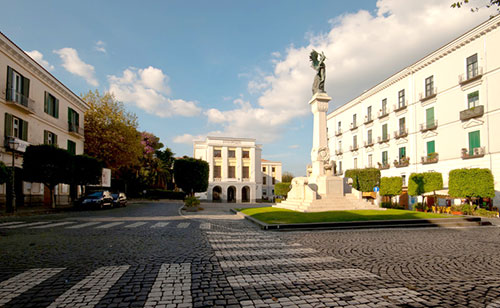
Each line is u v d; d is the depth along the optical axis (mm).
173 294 4023
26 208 20484
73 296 3920
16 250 6809
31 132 22844
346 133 44469
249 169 56219
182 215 17938
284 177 83000
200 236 9273
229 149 55625
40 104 24047
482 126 23766
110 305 3625
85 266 5453
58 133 27109
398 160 33344
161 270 5219
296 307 3613
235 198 54594
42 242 7848
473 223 13461
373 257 6441
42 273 4969
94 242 7938
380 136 36625
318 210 17016
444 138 27422
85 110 32719
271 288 4297
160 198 45719
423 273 5184
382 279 4785
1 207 19078
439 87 28109
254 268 5406
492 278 4910
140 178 46938
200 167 41156
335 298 3914
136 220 14266
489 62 23297
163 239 8586
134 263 5703
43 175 18844
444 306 3688
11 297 3863
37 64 22984
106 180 31188
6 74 19859
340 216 13945
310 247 7598
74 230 10188
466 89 25344
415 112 31047
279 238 9148
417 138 30688
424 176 25125
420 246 7906
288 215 14633
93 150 33062
